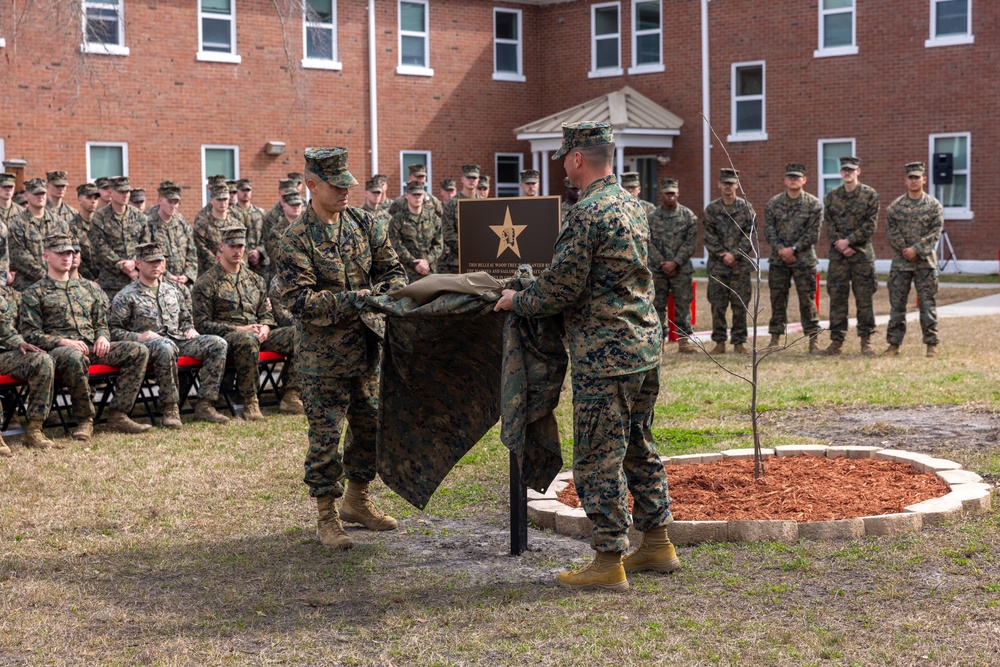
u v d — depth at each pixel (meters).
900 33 25.42
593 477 5.20
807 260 13.75
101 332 9.66
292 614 5.08
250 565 5.82
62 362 9.16
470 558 5.90
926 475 6.93
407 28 26.69
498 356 5.77
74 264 9.59
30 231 12.07
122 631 4.92
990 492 6.50
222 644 4.72
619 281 5.05
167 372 9.72
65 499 7.22
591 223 4.98
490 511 6.83
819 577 5.33
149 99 22.89
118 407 9.55
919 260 12.99
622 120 26.78
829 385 11.03
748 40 27.22
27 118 21.25
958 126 25.00
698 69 27.88
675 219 14.06
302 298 5.91
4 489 7.49
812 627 4.69
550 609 5.04
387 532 6.45
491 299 5.29
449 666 4.43
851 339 15.02
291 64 22.75
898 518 5.94
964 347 13.69
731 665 4.34
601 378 5.07
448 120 27.53
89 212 12.59
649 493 5.47
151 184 23.05
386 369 5.92
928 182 25.48
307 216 6.04
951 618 4.72
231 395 11.09
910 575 5.29
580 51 29.02
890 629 4.64
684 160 28.31
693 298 14.41
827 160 26.64
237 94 24.11
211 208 13.08
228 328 10.32
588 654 4.49
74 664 4.56
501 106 28.58
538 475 5.43
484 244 6.04
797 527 5.95
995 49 24.42
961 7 24.78
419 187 13.73
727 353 14.04
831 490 6.61
